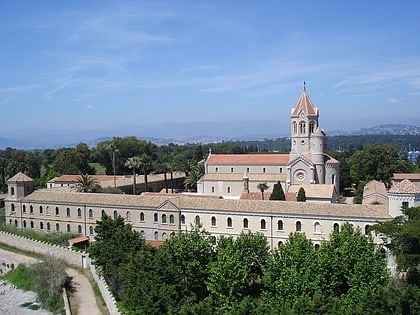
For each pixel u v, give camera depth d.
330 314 58.94
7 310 91.44
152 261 76.06
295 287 68.94
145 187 186.50
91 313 83.25
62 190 158.12
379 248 80.62
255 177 166.12
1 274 116.25
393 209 96.06
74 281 102.25
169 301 67.25
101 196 133.12
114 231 96.62
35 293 98.81
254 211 109.56
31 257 121.94
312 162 154.25
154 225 122.06
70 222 135.88
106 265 87.44
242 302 64.81
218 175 173.50
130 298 71.50
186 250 79.50
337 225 101.25
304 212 104.56
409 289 60.44
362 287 67.62
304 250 74.25
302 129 161.00
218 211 113.62
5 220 151.00
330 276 71.62
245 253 81.69
